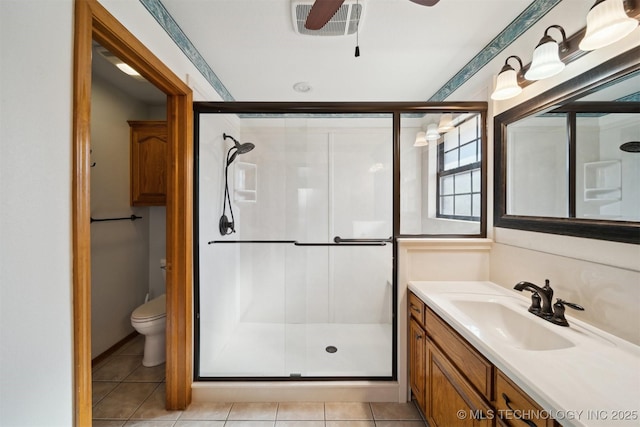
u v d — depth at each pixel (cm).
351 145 227
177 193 165
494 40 161
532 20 133
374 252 226
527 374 76
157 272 287
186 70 162
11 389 70
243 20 147
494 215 164
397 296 176
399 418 158
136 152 259
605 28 85
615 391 69
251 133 232
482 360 97
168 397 165
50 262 80
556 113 119
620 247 94
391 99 246
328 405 169
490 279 170
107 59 188
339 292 232
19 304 71
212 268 197
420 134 184
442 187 181
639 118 86
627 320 93
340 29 152
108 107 235
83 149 88
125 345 246
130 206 259
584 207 106
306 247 233
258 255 235
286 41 165
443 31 155
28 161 73
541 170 128
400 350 172
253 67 194
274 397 171
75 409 87
